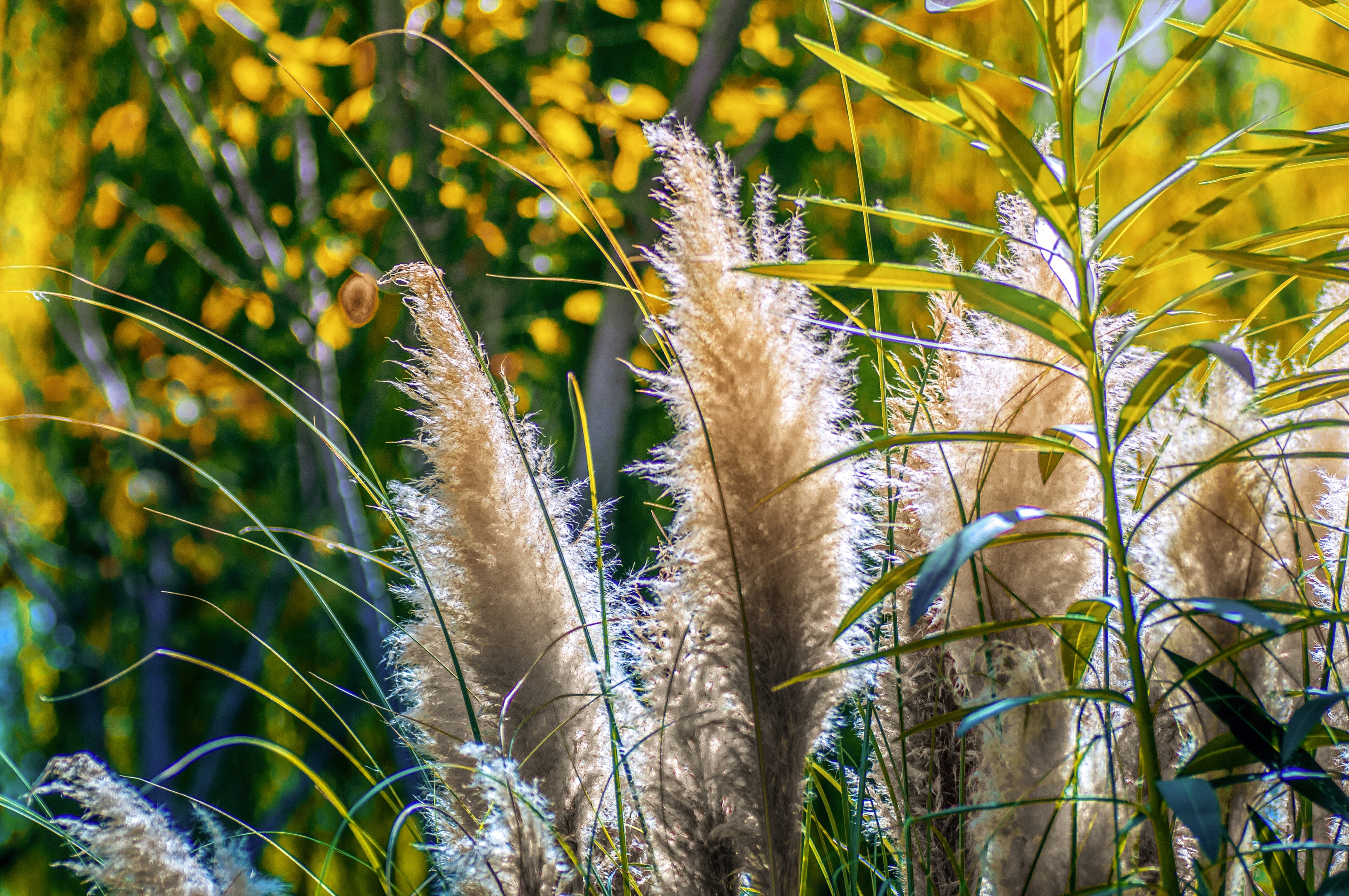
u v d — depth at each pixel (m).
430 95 7.04
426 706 3.65
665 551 3.62
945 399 3.63
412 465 6.56
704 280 3.54
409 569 3.69
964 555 3.33
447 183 7.18
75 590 9.73
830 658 3.57
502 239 7.04
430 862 3.62
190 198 8.58
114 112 7.93
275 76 7.02
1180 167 3.45
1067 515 3.41
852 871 3.64
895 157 7.83
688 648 3.59
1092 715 3.54
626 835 3.69
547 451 3.71
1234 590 3.44
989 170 7.37
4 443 9.16
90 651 9.60
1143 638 3.53
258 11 6.95
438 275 3.65
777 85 7.55
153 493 9.04
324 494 8.30
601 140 7.56
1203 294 3.43
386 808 7.38
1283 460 3.54
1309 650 3.59
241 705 8.76
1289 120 7.20
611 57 8.04
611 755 3.65
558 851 3.53
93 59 8.76
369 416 7.97
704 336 3.54
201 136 7.80
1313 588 3.58
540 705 3.63
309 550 8.32
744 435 3.54
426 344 3.65
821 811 3.94
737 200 3.58
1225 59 7.47
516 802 3.50
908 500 3.62
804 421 3.55
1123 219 3.44
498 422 3.64
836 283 3.44
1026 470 3.54
